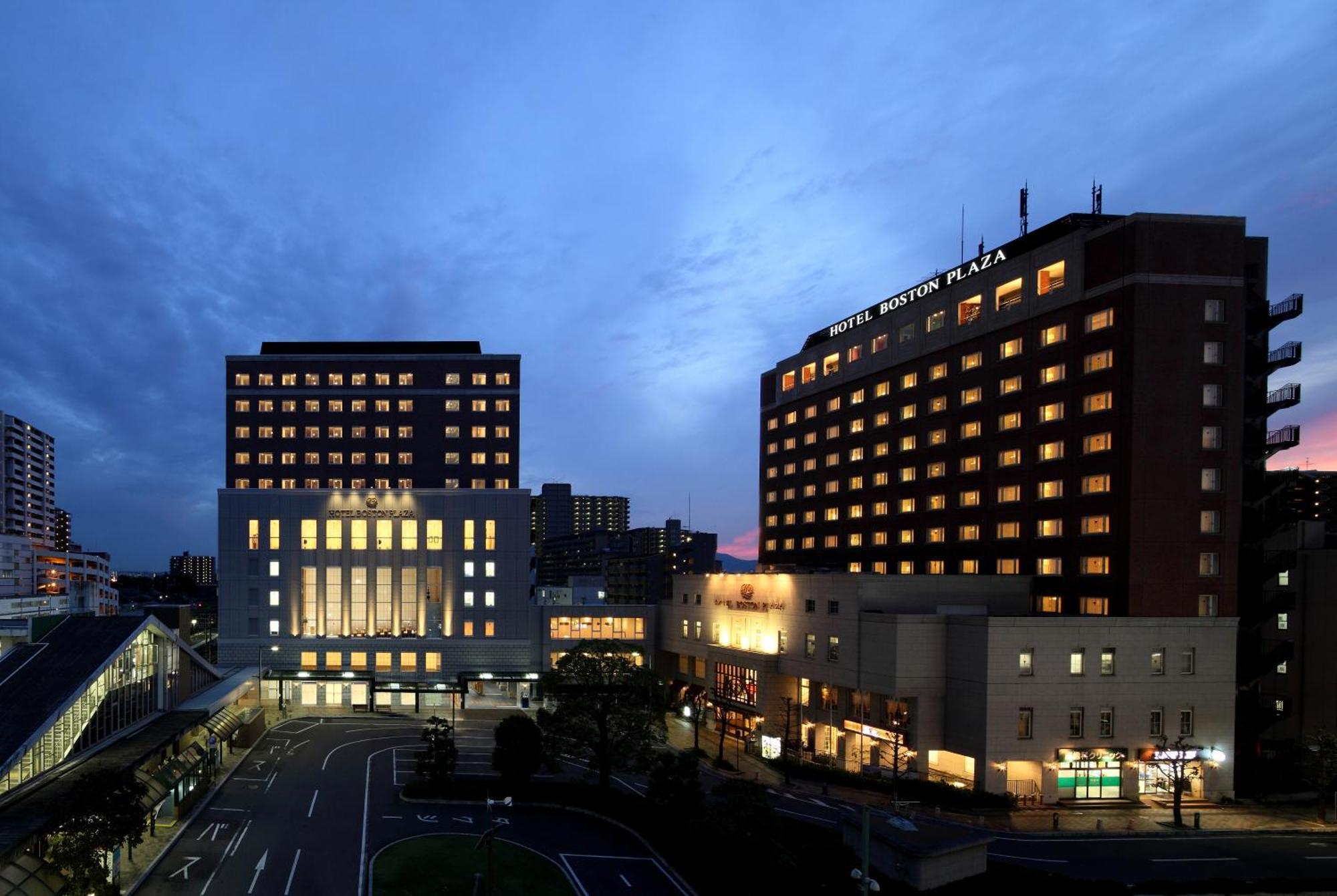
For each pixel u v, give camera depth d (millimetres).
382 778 64188
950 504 86750
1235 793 64625
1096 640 62875
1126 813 58875
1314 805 62656
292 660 97250
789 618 79375
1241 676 69812
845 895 36500
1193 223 68375
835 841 41844
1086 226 76562
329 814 54406
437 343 116000
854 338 104562
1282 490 73812
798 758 73438
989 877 40688
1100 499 69312
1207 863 48594
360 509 99938
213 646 125125
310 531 99312
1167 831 54719
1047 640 62156
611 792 58438
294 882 42688
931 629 65500
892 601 70812
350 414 107875
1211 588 66625
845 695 72375
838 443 106812
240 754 71562
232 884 42406
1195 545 66688
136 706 60531
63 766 48344
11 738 44062
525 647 100000
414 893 41281
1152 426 66938
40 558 191000
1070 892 39438
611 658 60219
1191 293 67938
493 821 52719
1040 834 53500
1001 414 80562
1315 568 75125
